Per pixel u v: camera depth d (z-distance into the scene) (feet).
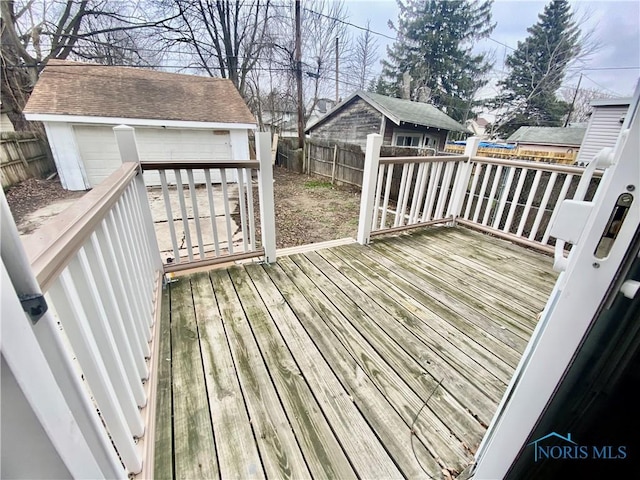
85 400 1.83
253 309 6.05
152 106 24.47
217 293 6.58
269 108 44.34
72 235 2.15
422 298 6.60
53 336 1.56
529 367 2.08
